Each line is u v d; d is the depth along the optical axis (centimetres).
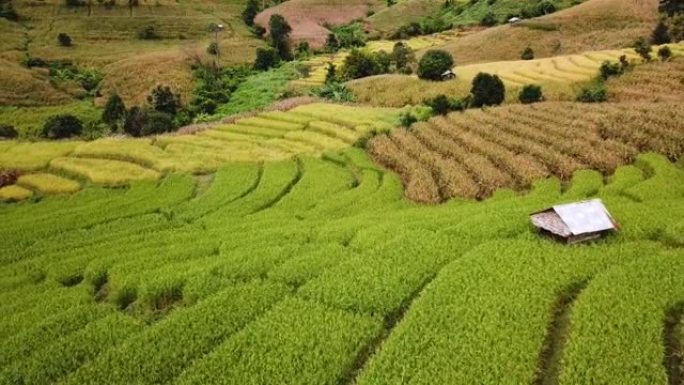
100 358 2245
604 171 4631
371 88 9369
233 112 9500
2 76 10350
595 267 2661
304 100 8775
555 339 2198
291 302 2545
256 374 2039
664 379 1852
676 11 10812
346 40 14212
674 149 4819
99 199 5056
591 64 8931
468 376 1911
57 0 15075
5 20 13625
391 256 2970
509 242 3008
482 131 5859
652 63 8275
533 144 5247
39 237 4075
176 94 10069
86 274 3212
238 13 17112
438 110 7206
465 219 3453
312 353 2134
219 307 2569
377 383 1927
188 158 6034
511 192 4325
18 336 2500
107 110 9112
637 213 3275
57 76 11181
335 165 5769
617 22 11312
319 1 17588
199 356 2250
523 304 2339
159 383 2105
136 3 15638
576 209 3027
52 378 2211
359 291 2608
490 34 12312
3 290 3144
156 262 3256
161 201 4812
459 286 2528
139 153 6238
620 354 1972
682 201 3550
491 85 7388
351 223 3684
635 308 2236
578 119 5928
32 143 6962
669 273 2509
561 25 11756
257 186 5222
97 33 13875
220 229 3859
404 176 5216
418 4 17250
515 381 1866
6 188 5412
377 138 6212
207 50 12912
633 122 5509
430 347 2088
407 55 10981
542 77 8638
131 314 2772
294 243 3409
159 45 13675
